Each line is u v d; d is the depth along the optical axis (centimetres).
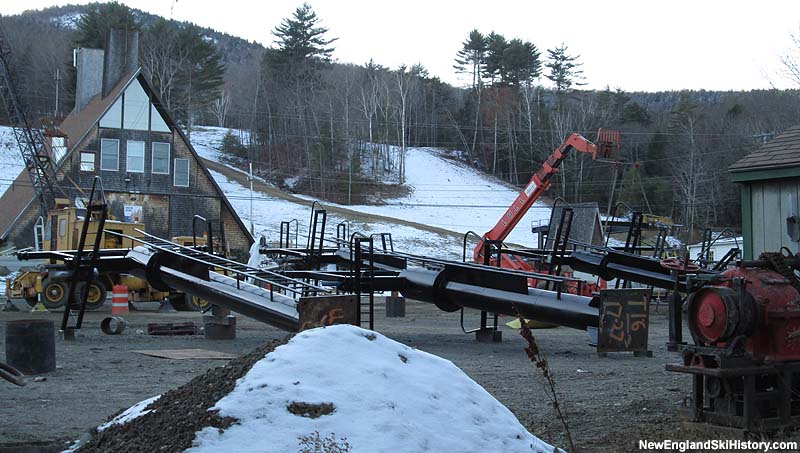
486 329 1722
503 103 10181
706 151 7094
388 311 2659
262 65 10894
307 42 10631
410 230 6194
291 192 8094
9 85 5338
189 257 1641
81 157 4728
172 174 4894
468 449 526
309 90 10044
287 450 480
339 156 8744
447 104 11744
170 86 9250
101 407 855
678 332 752
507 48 11650
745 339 698
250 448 478
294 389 518
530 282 2453
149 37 9638
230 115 11369
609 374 1163
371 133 8994
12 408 848
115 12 9062
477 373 1165
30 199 4569
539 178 2983
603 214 7562
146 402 598
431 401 545
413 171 9319
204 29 19288
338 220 6322
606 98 9806
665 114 10006
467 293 1561
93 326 1983
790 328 713
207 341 1611
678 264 768
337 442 490
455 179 9169
